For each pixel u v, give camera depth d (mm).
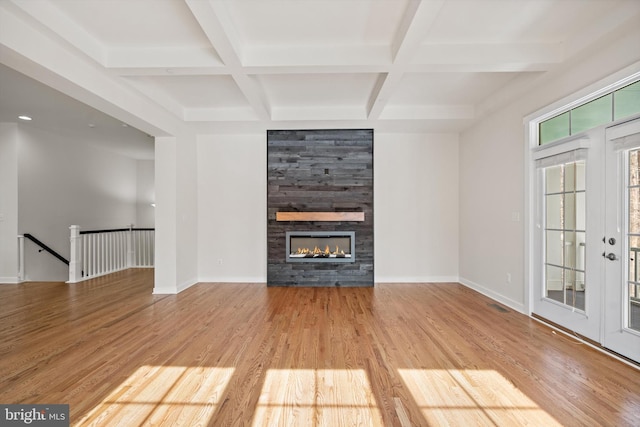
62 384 2232
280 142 5340
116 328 3320
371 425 1817
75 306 4121
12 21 2279
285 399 2062
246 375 2359
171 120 4648
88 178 7094
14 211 5508
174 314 3787
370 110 4359
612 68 2629
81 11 2502
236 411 1942
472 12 2525
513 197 3994
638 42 2416
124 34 2830
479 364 2521
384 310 3945
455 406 1991
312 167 5332
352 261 5312
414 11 2258
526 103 3734
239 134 5523
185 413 1923
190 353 2729
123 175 8281
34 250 5844
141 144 7035
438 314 3783
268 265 5332
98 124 5500
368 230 5336
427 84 3883
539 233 3625
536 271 3670
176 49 3062
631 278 2594
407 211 5543
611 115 2734
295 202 5352
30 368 2455
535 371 2408
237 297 4574
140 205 8820
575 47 2807
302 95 4270
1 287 5230
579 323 3059
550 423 1829
